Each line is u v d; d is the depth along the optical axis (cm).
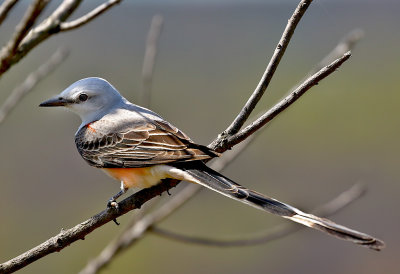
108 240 1407
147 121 778
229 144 676
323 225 563
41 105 836
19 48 629
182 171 686
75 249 1388
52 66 821
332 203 895
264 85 680
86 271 832
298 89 641
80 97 831
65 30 647
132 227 846
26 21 594
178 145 721
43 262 1342
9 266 630
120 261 1410
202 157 664
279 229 882
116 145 768
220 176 669
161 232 846
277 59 672
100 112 830
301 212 588
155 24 863
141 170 721
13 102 799
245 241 852
